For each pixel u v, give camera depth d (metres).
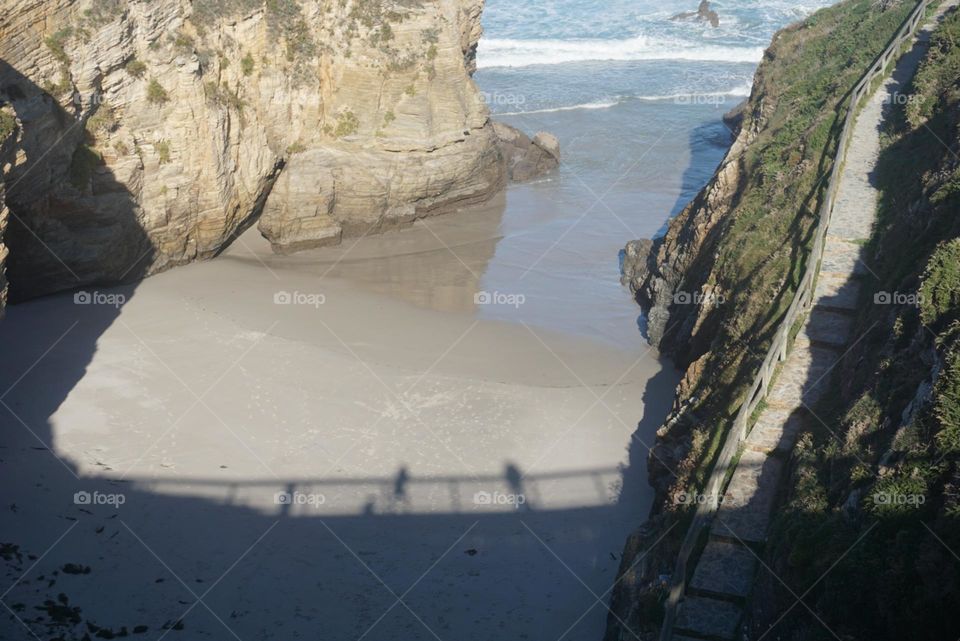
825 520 12.91
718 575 13.77
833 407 16.08
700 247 26.39
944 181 18.58
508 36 59.78
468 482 20.19
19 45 24.14
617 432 22.08
